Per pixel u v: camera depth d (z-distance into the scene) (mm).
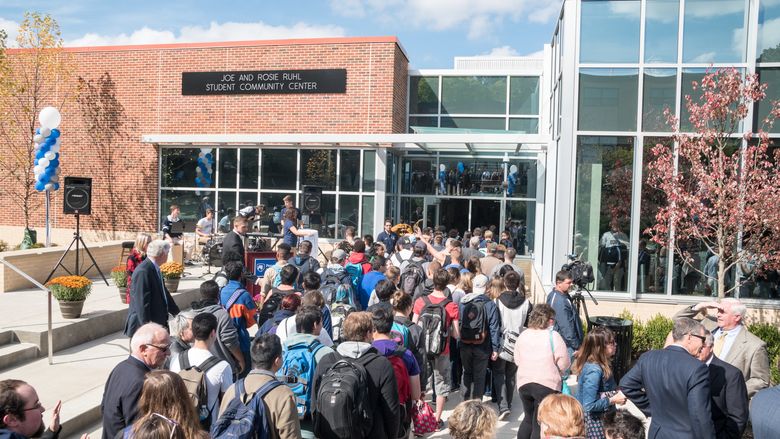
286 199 12820
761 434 3611
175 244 15484
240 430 3666
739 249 8953
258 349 4059
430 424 5738
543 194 18125
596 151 10320
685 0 10039
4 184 19000
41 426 3410
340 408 4133
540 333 5703
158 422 3016
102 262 14531
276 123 17609
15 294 11414
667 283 10078
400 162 19484
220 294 6363
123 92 18406
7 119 18500
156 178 18266
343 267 8539
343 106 17281
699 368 4090
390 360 4977
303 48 17453
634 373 4648
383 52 17047
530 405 5664
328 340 5426
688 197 8500
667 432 4191
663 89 10125
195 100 18047
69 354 8680
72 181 12188
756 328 9016
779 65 9758
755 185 8211
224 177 18000
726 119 9336
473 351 7195
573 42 10305
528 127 19016
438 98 19281
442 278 7012
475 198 19203
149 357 4043
